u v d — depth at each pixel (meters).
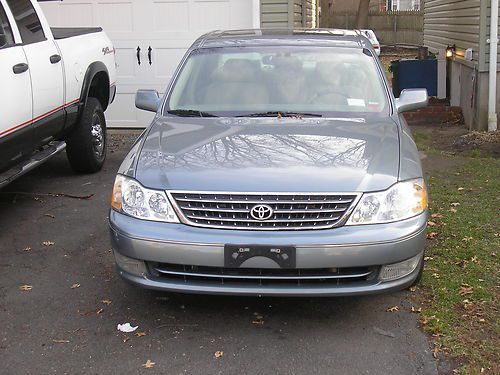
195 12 9.60
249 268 3.58
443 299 4.15
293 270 3.59
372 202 3.61
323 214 3.58
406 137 4.41
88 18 9.73
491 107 9.73
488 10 9.55
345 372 3.36
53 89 6.01
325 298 4.23
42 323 3.93
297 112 4.73
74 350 3.61
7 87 5.06
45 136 6.05
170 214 3.65
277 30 5.87
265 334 3.78
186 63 5.29
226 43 5.40
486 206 6.16
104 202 6.43
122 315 4.03
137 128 10.11
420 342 3.65
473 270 4.59
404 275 3.72
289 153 3.93
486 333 3.72
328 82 5.00
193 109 4.86
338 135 4.25
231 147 4.04
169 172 3.77
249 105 4.84
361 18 25.73
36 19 5.97
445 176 7.43
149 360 3.50
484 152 8.77
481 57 9.72
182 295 4.29
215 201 3.59
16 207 6.27
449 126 11.11
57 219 5.90
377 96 4.92
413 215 3.71
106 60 7.59
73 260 4.93
